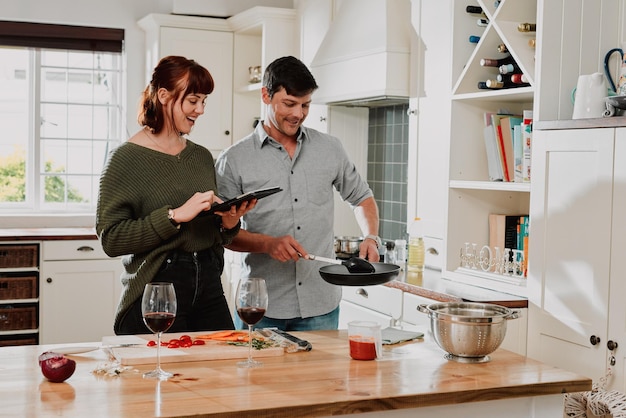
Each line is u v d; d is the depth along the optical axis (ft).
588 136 8.94
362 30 13.75
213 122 18.58
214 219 8.66
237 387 6.16
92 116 19.60
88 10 18.65
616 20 10.04
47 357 6.30
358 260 8.29
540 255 9.68
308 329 9.96
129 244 8.09
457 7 11.48
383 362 7.04
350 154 15.76
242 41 18.69
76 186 19.57
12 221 18.31
